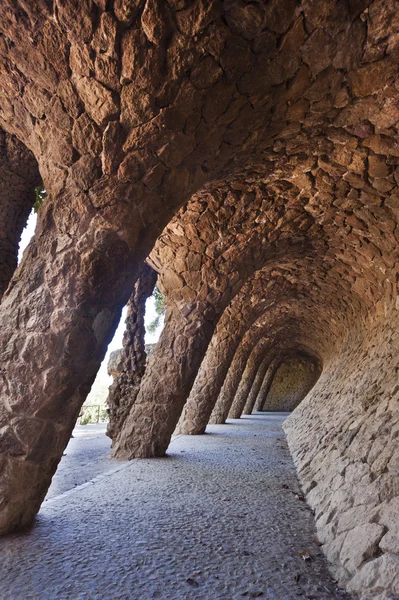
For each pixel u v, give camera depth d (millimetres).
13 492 3031
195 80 2699
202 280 6680
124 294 3279
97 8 2377
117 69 2619
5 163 4156
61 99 2861
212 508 3961
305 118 3600
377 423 3965
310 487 4543
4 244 4438
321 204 5301
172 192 3283
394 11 2518
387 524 2449
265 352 17094
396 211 4938
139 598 2279
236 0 2316
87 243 3033
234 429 11781
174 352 6840
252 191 5184
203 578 2514
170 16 2379
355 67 2980
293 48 2699
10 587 2363
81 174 3014
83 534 3197
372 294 7254
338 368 9656
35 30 2559
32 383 3004
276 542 3102
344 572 2480
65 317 3016
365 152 4098
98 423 14469
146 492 4504
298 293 9773
